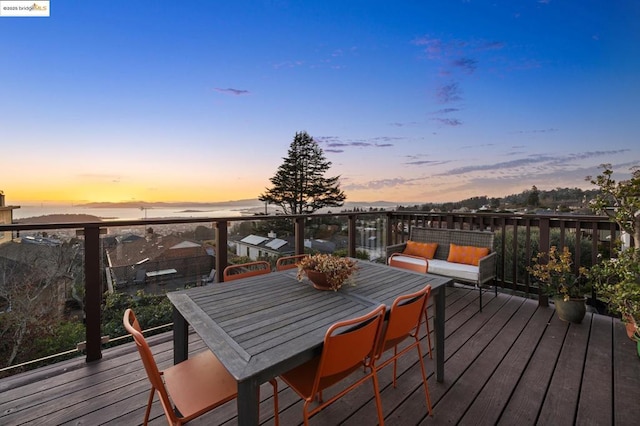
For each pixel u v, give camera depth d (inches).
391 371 80.1
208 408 45.0
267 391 71.7
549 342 97.0
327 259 71.5
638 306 83.0
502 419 61.5
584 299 111.7
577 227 129.7
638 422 60.6
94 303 87.1
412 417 62.1
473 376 77.6
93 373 79.2
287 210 1082.7
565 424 60.1
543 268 121.1
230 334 45.7
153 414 63.3
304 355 42.9
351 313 55.2
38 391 70.9
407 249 164.9
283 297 63.6
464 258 144.2
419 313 62.6
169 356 88.2
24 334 80.0
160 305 104.8
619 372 79.2
